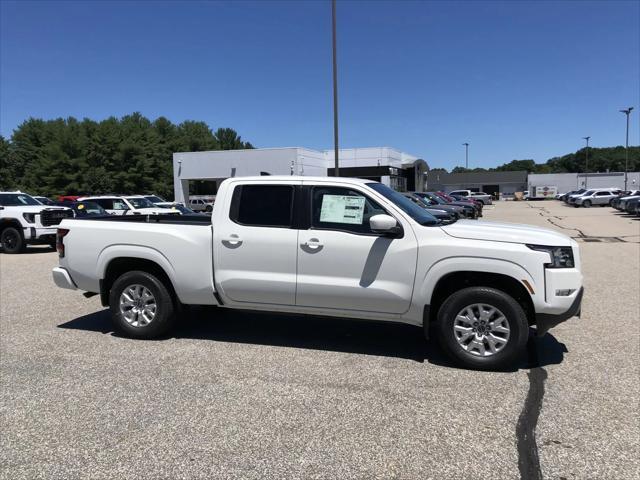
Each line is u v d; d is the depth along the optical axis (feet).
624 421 12.34
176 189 133.18
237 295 18.02
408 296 16.16
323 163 140.46
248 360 16.88
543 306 15.12
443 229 16.02
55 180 220.64
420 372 15.71
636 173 246.27
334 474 10.24
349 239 16.58
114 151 232.73
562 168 452.76
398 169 156.56
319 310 17.35
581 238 61.16
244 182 17.95
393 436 11.72
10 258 46.50
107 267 19.40
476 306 15.72
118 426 12.26
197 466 10.55
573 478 10.03
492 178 306.76
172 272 18.43
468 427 12.12
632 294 27.12
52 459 10.84
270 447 11.27
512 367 16.11
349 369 16.01
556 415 12.68
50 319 22.45
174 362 16.71
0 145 236.63
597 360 16.67
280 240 17.24
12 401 13.71
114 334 20.01
